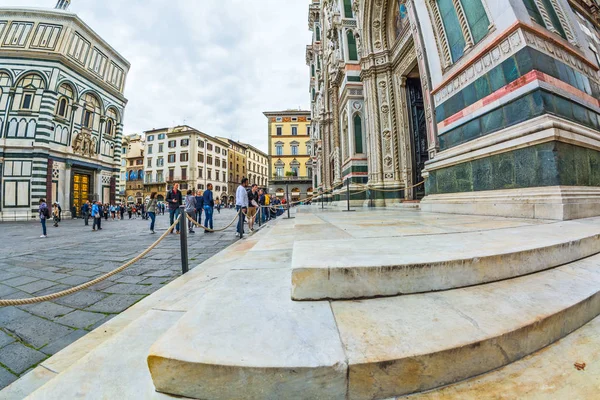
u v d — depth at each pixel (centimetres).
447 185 517
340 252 155
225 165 5356
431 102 576
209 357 84
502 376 91
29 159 1723
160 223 1401
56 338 171
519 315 108
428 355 87
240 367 82
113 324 165
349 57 1112
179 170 4450
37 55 1762
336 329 100
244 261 191
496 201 385
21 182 1700
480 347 92
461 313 110
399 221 362
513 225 266
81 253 464
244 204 701
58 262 392
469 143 459
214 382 84
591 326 121
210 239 596
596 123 430
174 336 95
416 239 197
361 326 102
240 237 593
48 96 1773
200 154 4578
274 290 137
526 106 364
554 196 312
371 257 142
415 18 617
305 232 280
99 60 2169
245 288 139
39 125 1744
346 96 1101
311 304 121
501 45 399
